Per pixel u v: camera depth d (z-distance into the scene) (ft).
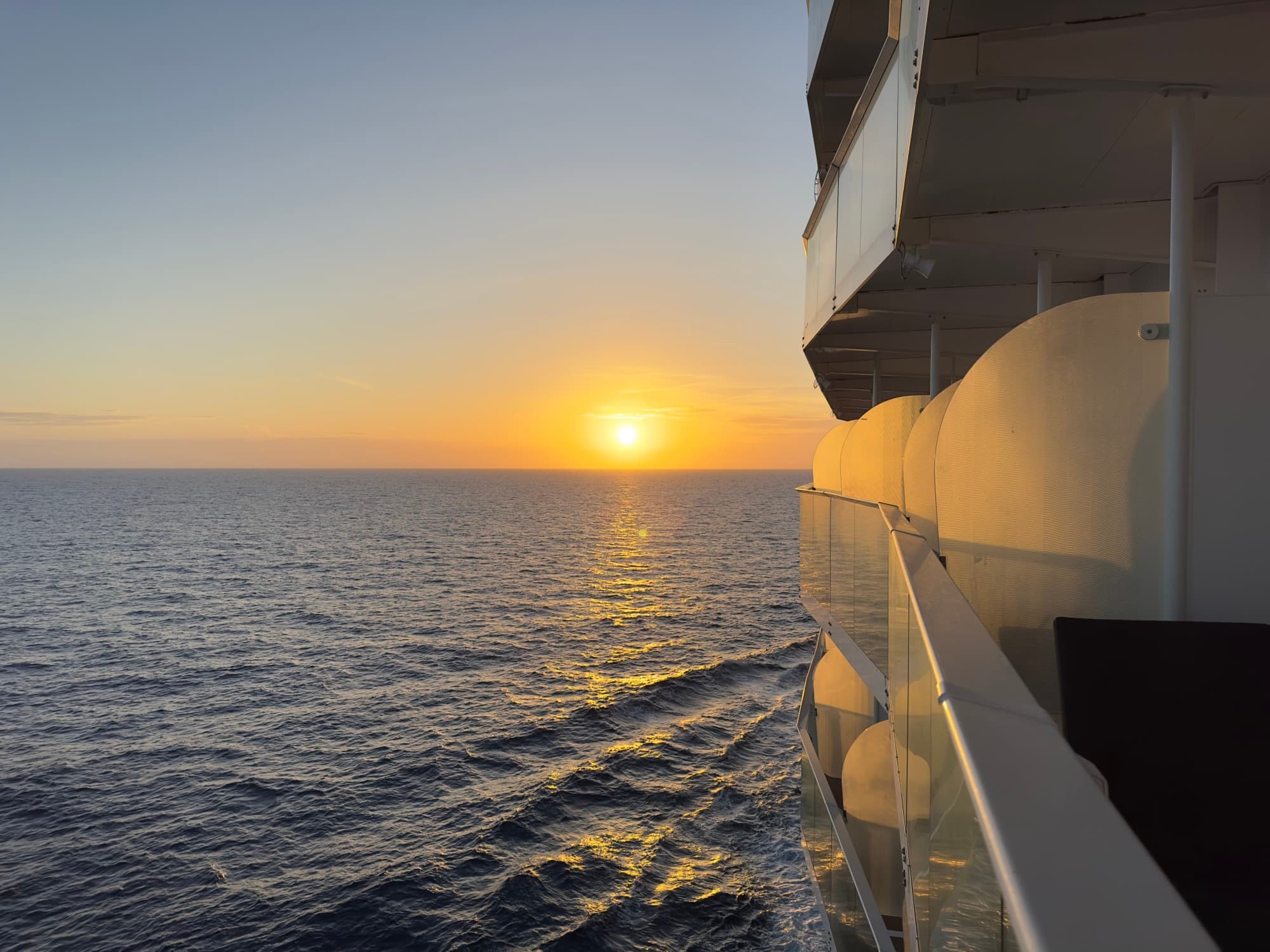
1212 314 9.25
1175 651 7.82
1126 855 1.90
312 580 211.82
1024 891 1.80
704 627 144.25
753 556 253.44
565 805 67.72
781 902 50.42
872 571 17.37
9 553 279.49
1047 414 10.36
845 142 18.53
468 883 55.42
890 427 23.54
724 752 80.07
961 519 11.15
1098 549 10.03
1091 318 9.98
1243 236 12.84
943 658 3.86
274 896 54.75
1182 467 9.33
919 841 5.45
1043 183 12.65
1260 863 7.02
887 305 21.79
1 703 104.63
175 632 148.15
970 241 13.99
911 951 6.09
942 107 9.84
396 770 78.02
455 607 168.96
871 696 25.23
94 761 82.79
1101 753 7.65
